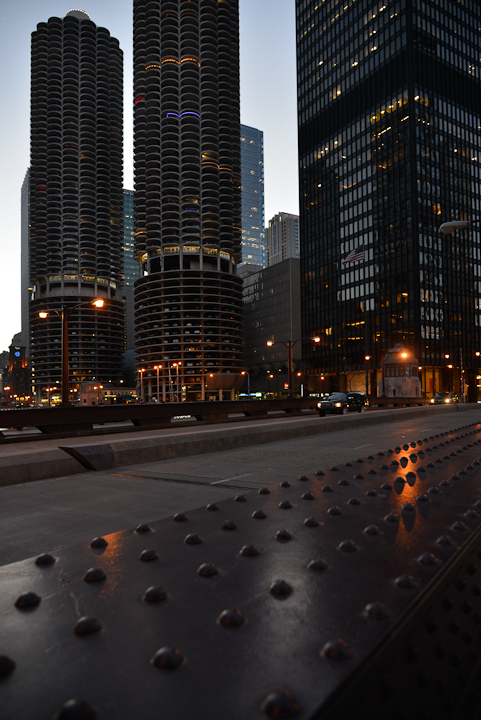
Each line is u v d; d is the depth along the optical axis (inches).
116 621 56.1
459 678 73.3
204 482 331.9
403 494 132.6
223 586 67.1
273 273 5757.9
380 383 3531.0
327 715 37.4
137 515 247.6
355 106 4153.5
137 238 5541.3
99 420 870.4
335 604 59.8
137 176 5551.2
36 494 300.0
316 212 4557.1
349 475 169.5
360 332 4069.9
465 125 4001.0
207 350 5073.8
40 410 776.9
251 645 49.4
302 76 4731.8
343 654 45.7
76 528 225.9
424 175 3710.6
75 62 6909.5
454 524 96.7
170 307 5280.5
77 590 66.2
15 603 61.1
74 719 34.6
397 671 55.1
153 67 5526.6
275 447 529.3
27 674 44.4
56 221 6702.8
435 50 3836.1
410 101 3671.3
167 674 43.9
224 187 5492.1
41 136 6771.7
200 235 5300.2
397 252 3759.8
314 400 1530.5
